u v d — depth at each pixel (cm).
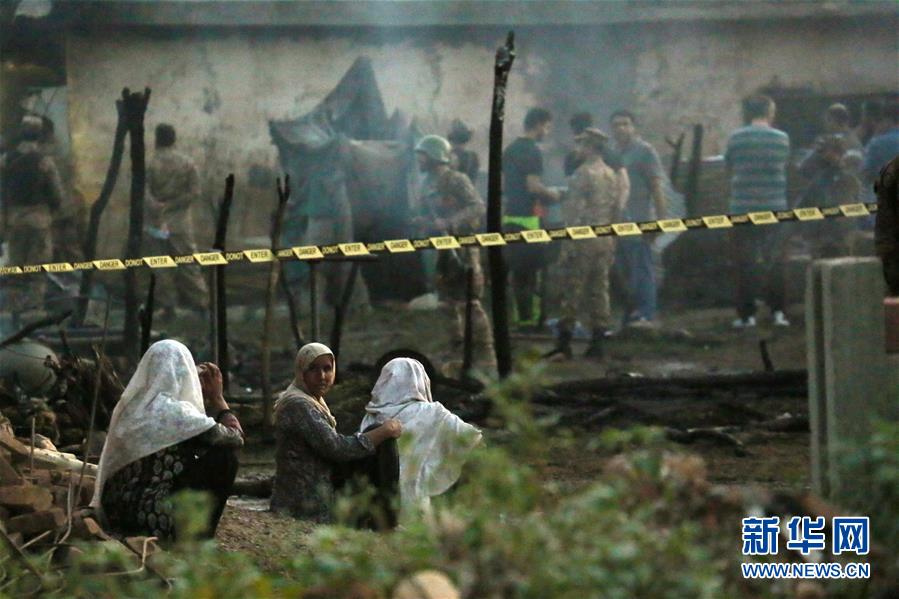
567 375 4594
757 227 5456
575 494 1273
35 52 5738
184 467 2022
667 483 1310
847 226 5631
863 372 1745
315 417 2347
